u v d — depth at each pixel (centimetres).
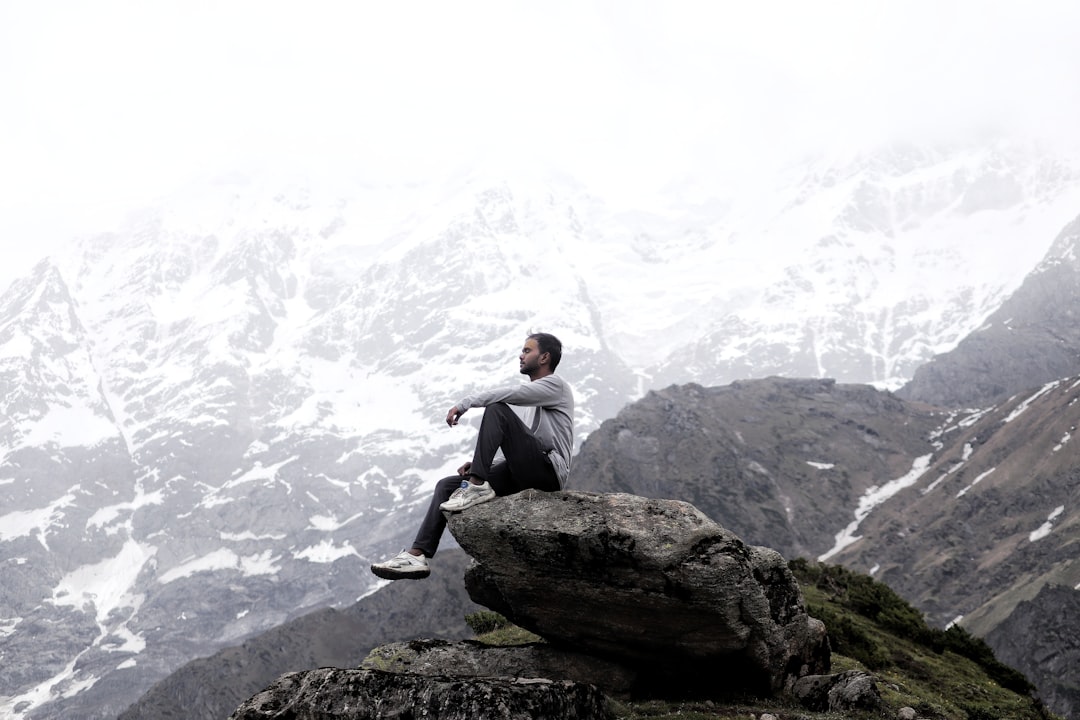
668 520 1213
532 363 1255
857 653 2639
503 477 1262
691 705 1290
